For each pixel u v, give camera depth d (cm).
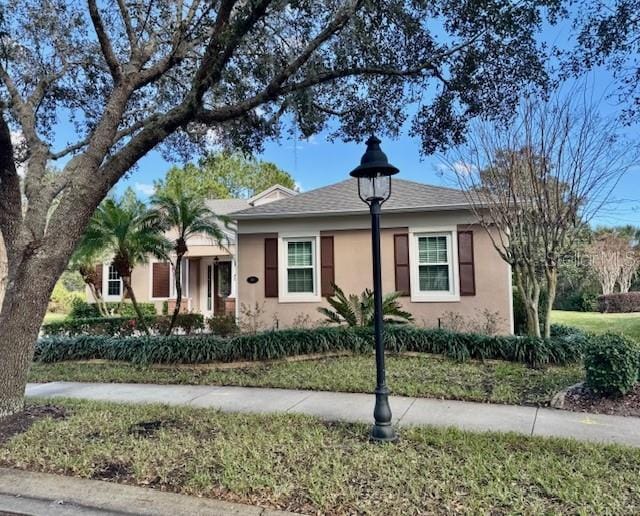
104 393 689
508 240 941
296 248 1242
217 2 627
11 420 515
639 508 312
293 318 1216
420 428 484
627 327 1312
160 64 627
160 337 976
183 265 1856
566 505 317
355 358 882
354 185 1368
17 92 620
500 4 519
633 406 565
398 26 580
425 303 1141
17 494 356
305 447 427
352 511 314
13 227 545
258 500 333
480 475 362
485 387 666
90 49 729
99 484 365
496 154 865
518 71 577
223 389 709
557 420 523
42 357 936
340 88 718
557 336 892
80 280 2516
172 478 369
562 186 805
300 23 632
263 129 736
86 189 557
